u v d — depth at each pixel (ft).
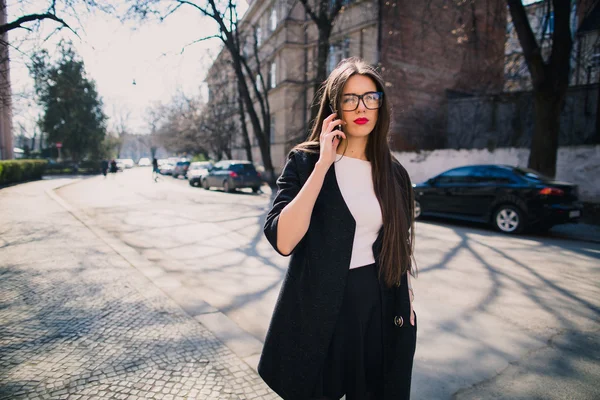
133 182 81.66
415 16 61.16
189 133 109.50
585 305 13.04
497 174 27.37
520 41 33.17
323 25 48.44
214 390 7.36
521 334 10.89
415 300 13.50
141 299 12.23
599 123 47.09
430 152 50.16
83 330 9.89
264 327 11.13
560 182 25.55
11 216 28.63
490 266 17.79
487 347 10.11
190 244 21.71
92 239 21.15
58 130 116.88
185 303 11.97
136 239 22.91
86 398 6.99
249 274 16.29
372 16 61.11
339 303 4.32
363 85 4.64
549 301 13.42
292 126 78.89
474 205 27.99
